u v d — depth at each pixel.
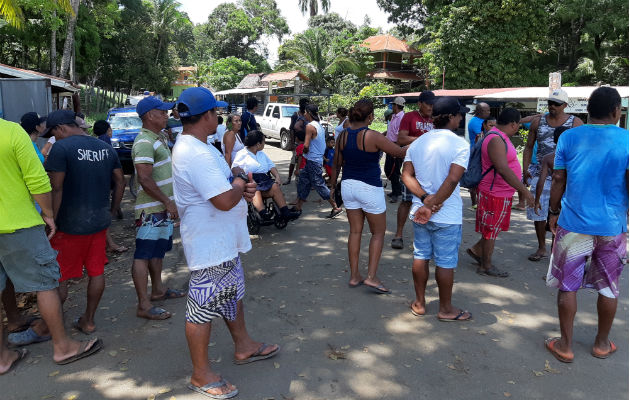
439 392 3.08
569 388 3.12
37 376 3.26
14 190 3.12
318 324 4.01
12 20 13.57
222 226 2.88
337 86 37.06
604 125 3.22
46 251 3.27
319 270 5.29
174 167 2.82
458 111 3.84
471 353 3.55
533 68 33.44
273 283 4.92
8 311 3.88
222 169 2.87
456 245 3.92
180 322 4.06
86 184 3.59
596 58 30.70
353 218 4.68
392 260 5.62
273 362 3.42
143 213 4.06
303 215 7.82
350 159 4.51
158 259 4.38
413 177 3.93
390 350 3.59
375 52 39.22
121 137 12.16
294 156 10.50
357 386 3.14
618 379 3.22
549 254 5.77
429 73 31.53
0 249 3.16
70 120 3.69
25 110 9.46
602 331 3.45
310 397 3.02
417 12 35.81
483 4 27.17
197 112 2.79
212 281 2.89
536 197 5.07
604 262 3.31
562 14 28.91
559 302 3.43
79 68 31.22
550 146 5.56
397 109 7.87
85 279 5.14
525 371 3.31
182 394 3.05
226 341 3.72
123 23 41.47
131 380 3.21
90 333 3.86
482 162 4.87
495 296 4.59
